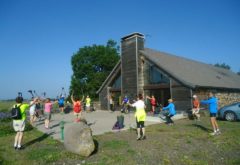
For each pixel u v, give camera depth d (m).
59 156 7.80
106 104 27.33
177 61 27.19
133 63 24.03
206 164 6.70
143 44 24.66
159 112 21.41
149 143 9.42
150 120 16.73
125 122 16.00
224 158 7.29
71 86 51.66
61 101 24.62
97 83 49.59
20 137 9.20
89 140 7.91
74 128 8.10
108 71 53.03
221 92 23.72
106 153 8.12
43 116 20.97
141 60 24.08
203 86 20.30
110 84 27.38
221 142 9.35
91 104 28.22
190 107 19.56
